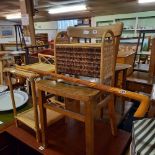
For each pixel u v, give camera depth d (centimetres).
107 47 90
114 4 461
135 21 619
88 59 91
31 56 210
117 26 111
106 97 102
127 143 107
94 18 715
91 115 77
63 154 96
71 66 99
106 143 105
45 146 101
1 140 115
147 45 274
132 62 221
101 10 558
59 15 668
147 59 274
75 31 128
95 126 122
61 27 947
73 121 127
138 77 202
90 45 87
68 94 79
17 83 156
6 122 117
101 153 97
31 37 296
